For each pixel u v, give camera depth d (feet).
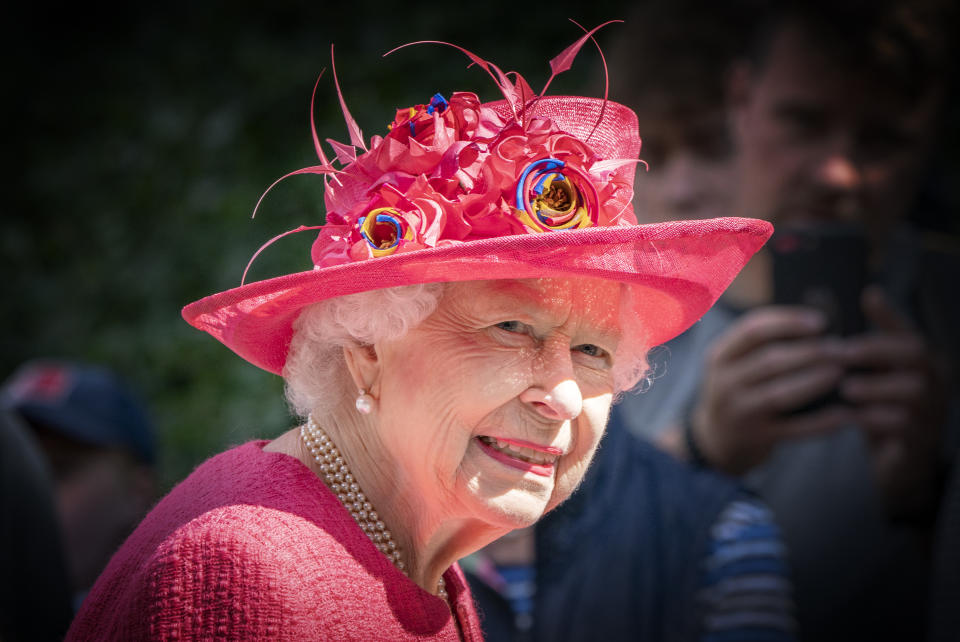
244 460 9.77
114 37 42.70
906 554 20.48
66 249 40.42
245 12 40.04
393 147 9.40
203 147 38.91
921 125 21.66
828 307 18.95
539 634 17.17
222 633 8.34
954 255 22.08
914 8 20.79
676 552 17.49
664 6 23.16
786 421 19.13
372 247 9.05
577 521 17.95
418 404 9.44
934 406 19.24
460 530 10.31
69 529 24.38
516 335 9.40
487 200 9.23
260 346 10.50
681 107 22.89
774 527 18.16
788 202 21.53
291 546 8.80
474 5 36.63
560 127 10.77
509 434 9.35
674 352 22.02
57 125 41.98
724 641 16.83
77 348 38.91
